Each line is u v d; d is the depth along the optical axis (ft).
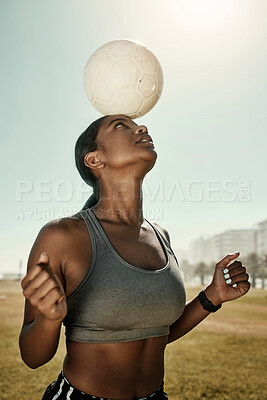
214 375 13.64
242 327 19.65
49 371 13.85
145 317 3.25
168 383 13.38
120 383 3.25
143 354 3.36
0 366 13.80
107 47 4.26
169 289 3.41
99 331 3.23
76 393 3.24
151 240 3.86
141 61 4.17
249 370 13.92
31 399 12.05
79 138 4.23
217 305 4.17
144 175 3.90
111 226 3.67
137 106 4.25
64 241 3.30
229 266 4.23
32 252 3.32
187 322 4.19
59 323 2.72
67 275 3.31
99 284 3.22
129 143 3.81
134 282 3.25
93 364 3.25
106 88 4.15
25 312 3.25
